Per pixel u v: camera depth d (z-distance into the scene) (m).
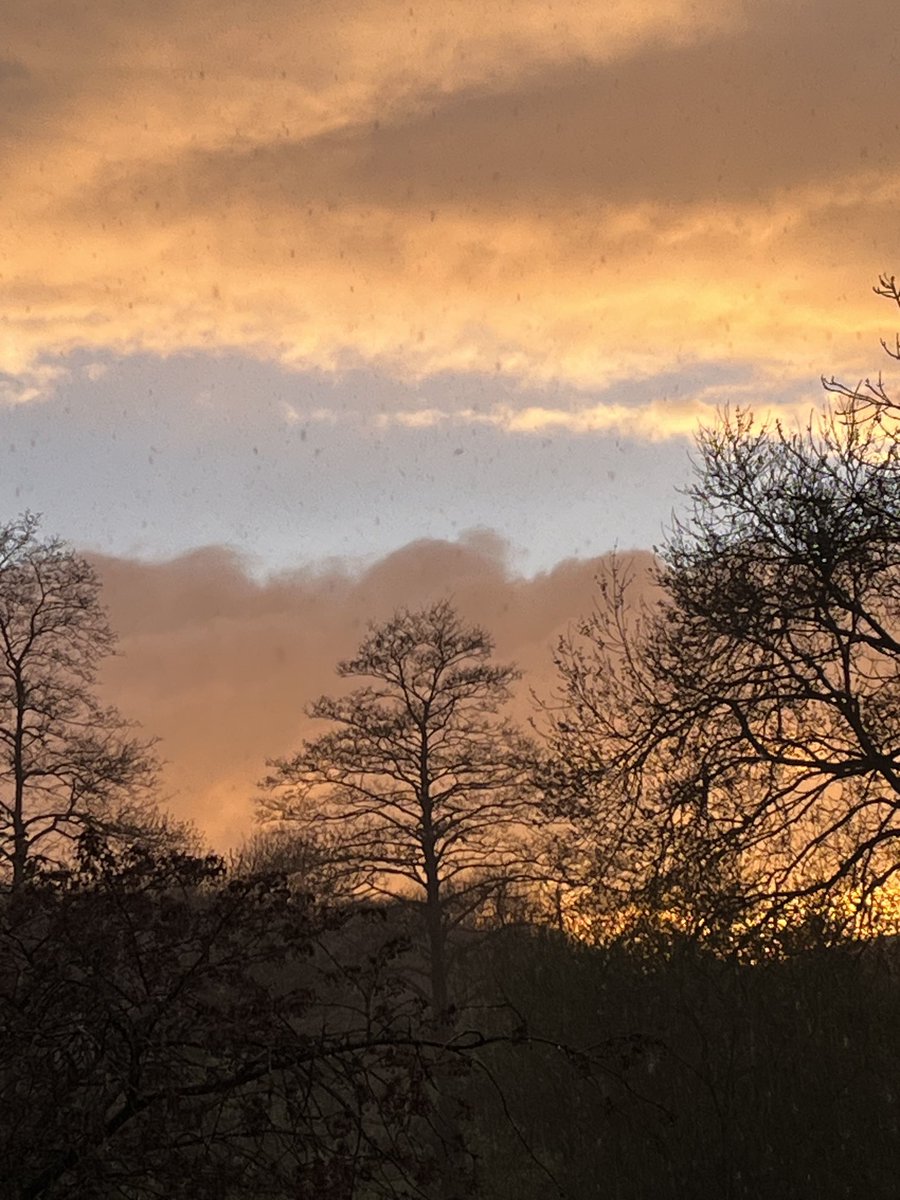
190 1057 8.37
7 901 8.48
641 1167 16.73
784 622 16.48
